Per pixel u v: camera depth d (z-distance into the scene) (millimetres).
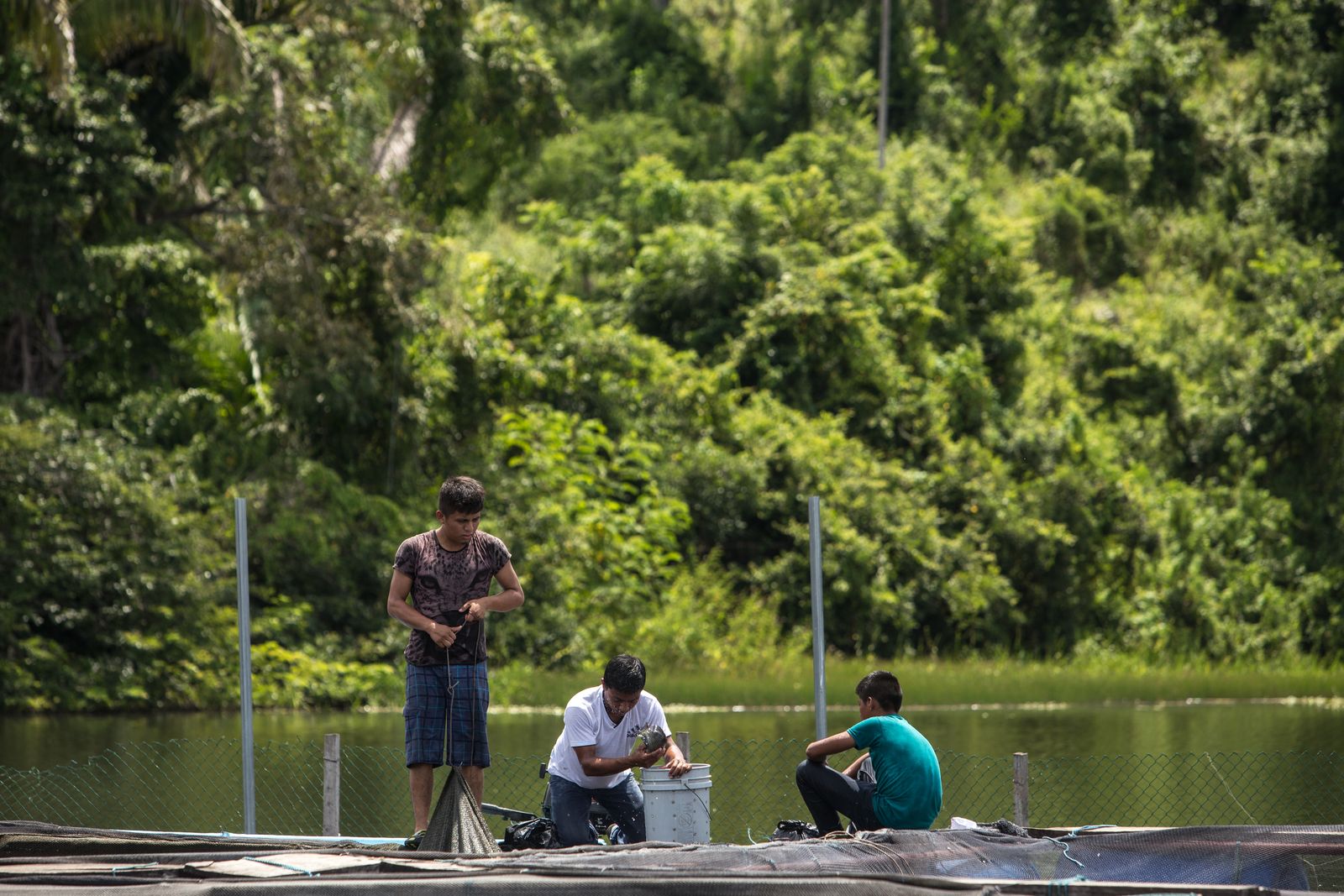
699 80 133500
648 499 73312
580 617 66312
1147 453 92562
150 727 46344
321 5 69812
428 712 19281
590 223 101688
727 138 124312
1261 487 89062
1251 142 121375
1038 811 30172
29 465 52000
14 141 55906
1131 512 84312
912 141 125750
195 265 62562
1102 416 94562
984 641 79438
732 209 92625
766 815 28391
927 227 98375
